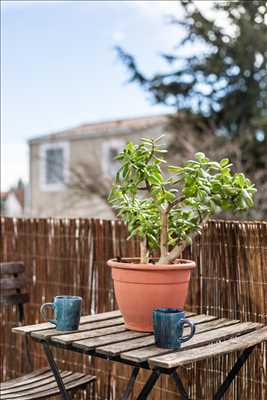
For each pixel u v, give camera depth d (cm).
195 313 275
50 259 360
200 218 245
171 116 1170
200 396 283
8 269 337
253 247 267
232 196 240
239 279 272
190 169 235
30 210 1399
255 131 1091
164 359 188
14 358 377
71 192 1286
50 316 357
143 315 226
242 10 1166
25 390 266
